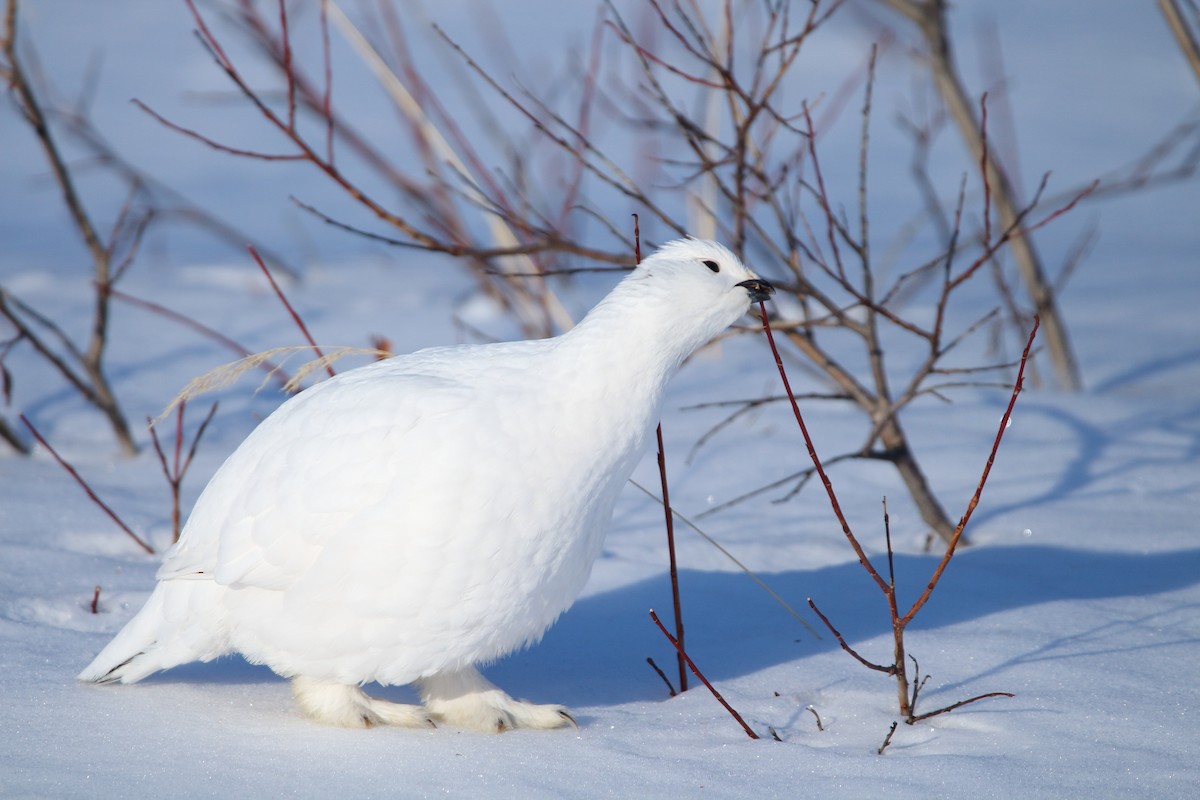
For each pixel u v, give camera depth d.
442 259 20.97
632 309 5.45
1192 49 8.60
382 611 5.13
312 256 19.88
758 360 13.85
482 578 5.13
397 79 9.66
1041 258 21.36
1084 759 5.09
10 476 9.10
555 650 6.71
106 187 26.69
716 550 8.25
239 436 10.58
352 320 15.05
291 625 5.26
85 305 15.44
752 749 5.23
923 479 8.48
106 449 10.14
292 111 7.31
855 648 6.58
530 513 5.17
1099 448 10.61
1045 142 34.59
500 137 12.27
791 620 7.07
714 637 6.88
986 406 11.96
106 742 5.05
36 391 11.66
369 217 24.56
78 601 6.76
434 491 5.08
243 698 5.79
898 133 34.78
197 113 34.34
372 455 5.17
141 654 5.57
